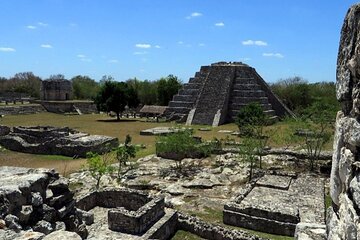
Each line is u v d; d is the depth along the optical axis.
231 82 66.12
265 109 60.84
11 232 8.05
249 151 26.48
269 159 31.20
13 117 70.19
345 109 5.33
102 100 66.00
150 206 15.02
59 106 82.62
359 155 4.66
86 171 28.11
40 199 10.06
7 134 44.69
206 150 31.83
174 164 30.11
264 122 40.84
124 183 24.27
